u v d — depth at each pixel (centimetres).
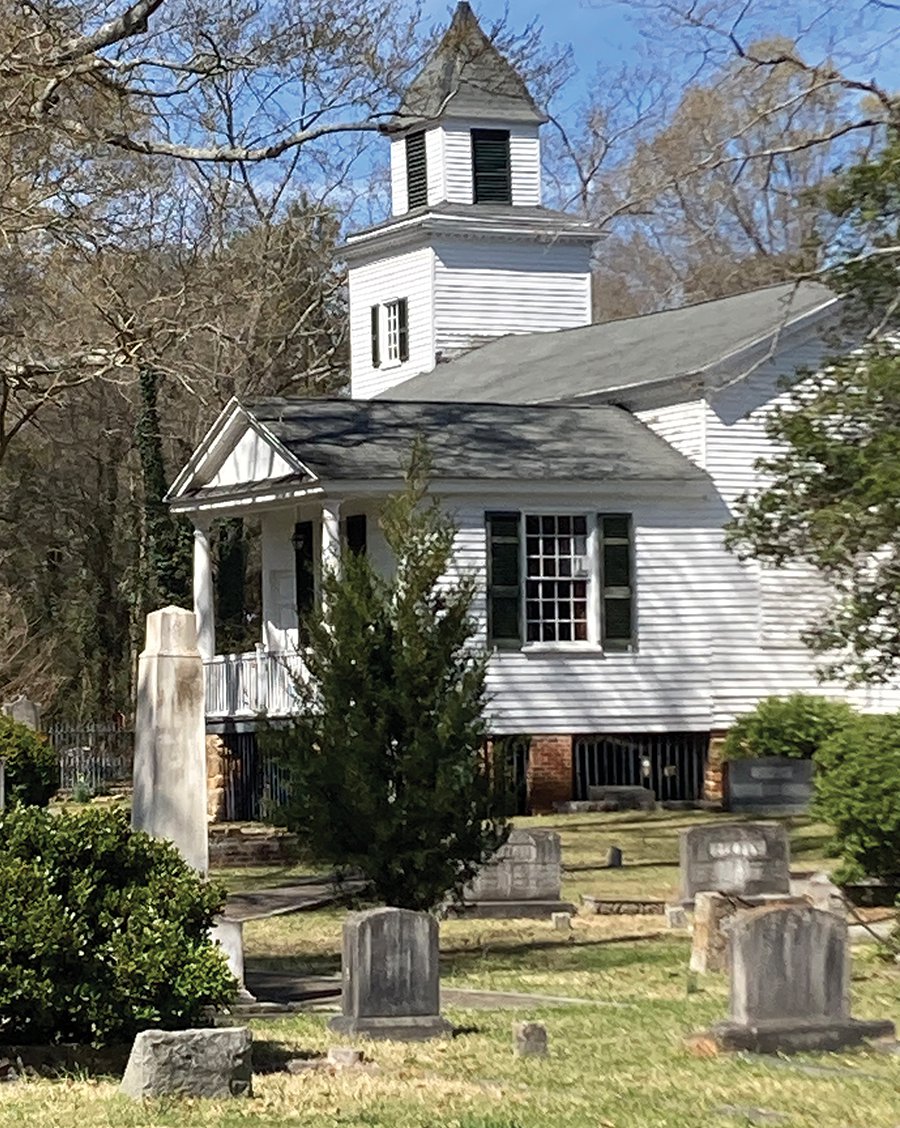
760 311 3984
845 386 2319
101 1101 1241
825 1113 1247
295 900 2680
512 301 5156
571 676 3678
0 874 1313
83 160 3288
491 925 2398
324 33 3238
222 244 5003
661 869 2877
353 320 5419
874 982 1858
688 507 3769
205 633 3950
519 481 3597
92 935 1326
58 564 5759
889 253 2202
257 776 3741
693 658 3762
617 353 4228
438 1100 1285
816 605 3791
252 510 3831
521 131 5178
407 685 2073
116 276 3684
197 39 3167
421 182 5191
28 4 2930
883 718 2197
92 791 4416
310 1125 1180
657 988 1881
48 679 5031
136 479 5631
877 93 2000
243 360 4897
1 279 3684
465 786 2078
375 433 3662
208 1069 1282
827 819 2155
